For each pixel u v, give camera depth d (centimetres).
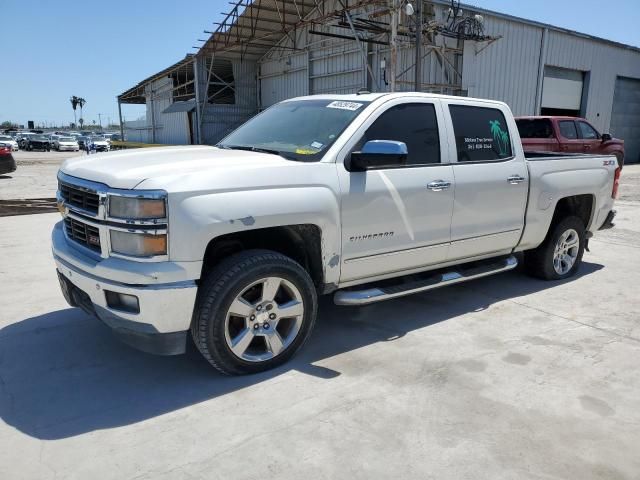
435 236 426
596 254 711
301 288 352
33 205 1061
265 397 318
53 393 322
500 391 329
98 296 316
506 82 2072
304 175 344
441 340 408
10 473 246
